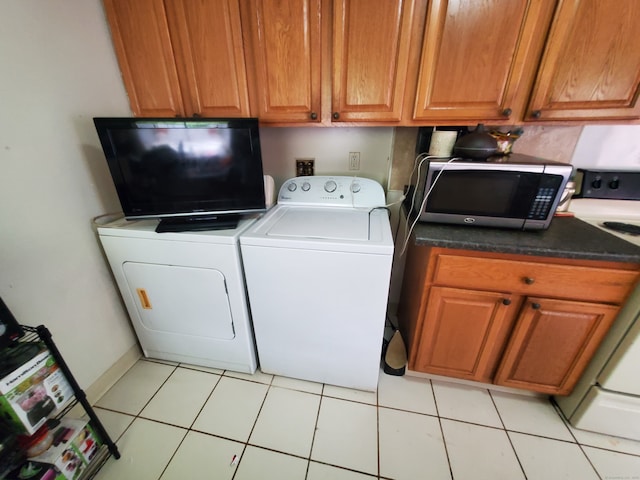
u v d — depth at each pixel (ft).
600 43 3.13
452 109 3.76
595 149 4.45
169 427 4.11
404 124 4.01
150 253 4.11
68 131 3.81
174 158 3.80
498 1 3.18
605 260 3.10
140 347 5.34
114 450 3.66
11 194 3.24
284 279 3.85
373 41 3.59
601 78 3.26
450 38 3.42
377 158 5.32
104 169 4.40
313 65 3.84
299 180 5.11
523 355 3.93
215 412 4.32
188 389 4.70
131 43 4.17
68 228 3.91
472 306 3.78
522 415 4.24
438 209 3.81
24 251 3.41
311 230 3.95
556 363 3.87
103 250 4.47
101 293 4.50
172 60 4.16
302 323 4.16
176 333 4.80
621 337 3.34
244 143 3.88
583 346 3.66
